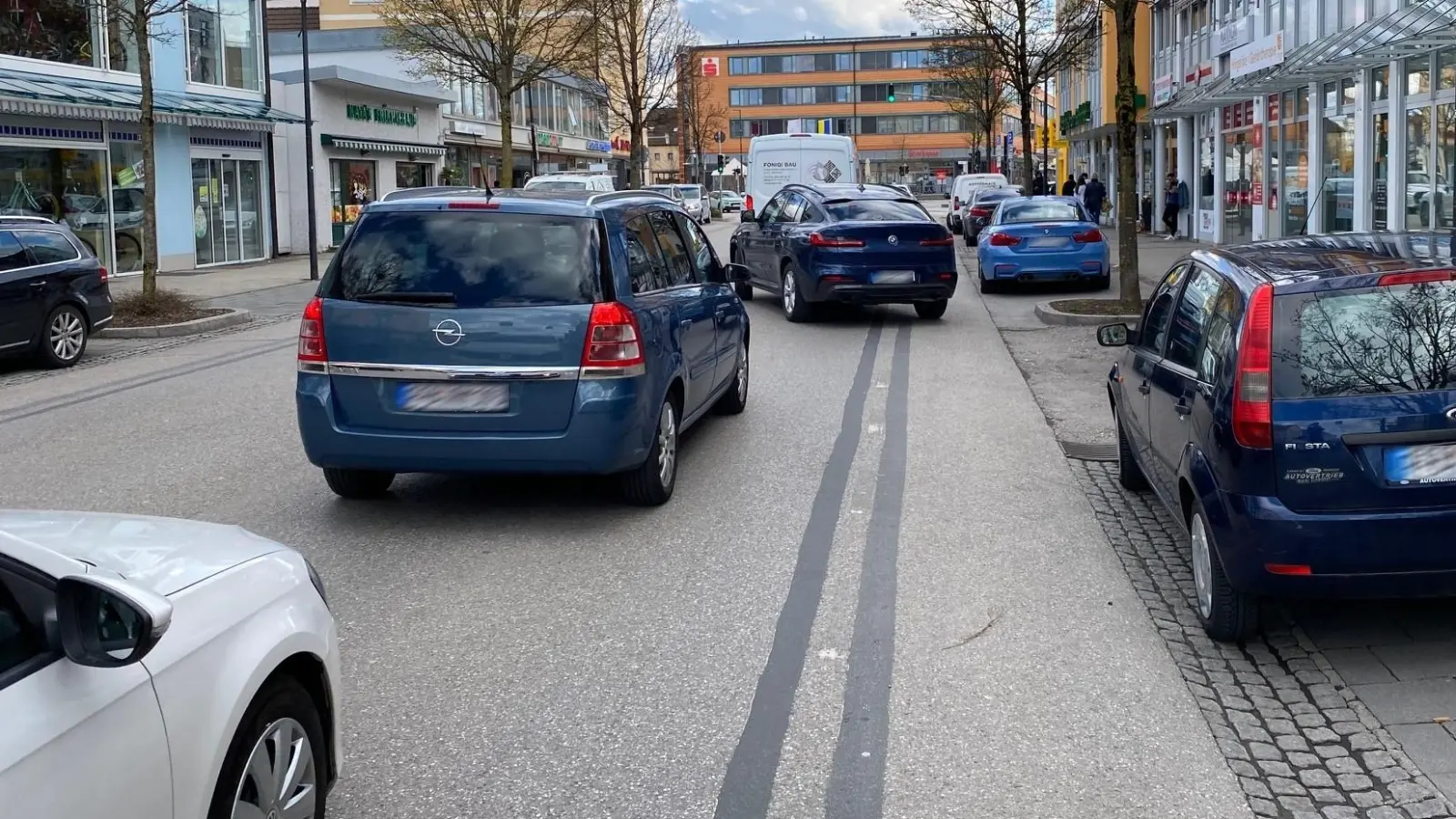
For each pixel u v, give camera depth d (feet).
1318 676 16.25
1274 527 15.43
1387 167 64.34
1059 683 16.08
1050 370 40.68
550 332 21.97
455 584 20.17
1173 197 108.68
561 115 196.34
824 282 51.34
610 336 22.16
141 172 86.58
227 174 98.78
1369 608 18.58
